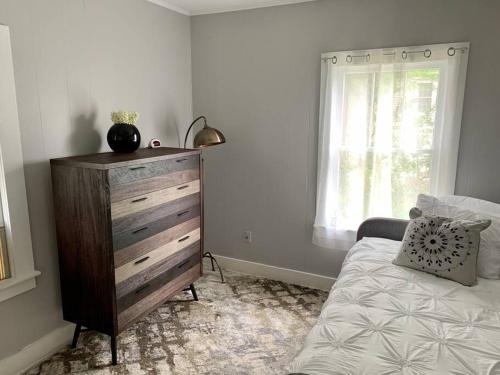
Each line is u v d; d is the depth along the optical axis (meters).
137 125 2.82
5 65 1.88
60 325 2.33
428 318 1.52
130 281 2.16
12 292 2.02
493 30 2.34
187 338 2.40
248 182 3.30
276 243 3.29
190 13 3.23
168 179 2.39
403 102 2.60
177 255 2.57
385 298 1.68
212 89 3.31
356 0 2.66
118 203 2.02
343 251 3.02
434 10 2.46
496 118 2.41
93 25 2.38
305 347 1.37
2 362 2.02
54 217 2.21
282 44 2.96
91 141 2.44
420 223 2.07
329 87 2.79
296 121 3.02
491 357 1.28
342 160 2.84
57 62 2.17
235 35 3.13
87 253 2.08
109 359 2.19
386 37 2.62
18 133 1.97
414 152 2.63
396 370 1.20
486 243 2.00
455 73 2.43
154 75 2.94
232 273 3.45
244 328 2.52
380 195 2.76
